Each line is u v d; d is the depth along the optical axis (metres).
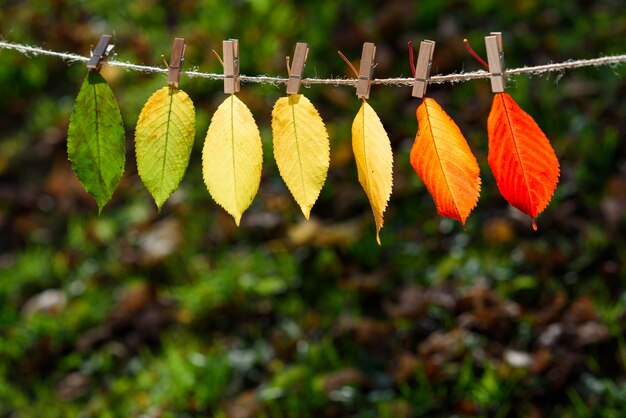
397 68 3.01
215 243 2.56
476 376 2.01
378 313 2.28
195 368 2.12
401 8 3.18
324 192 2.68
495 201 2.53
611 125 2.62
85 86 1.10
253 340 2.24
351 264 2.44
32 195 2.86
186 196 2.73
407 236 2.49
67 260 2.57
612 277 2.20
